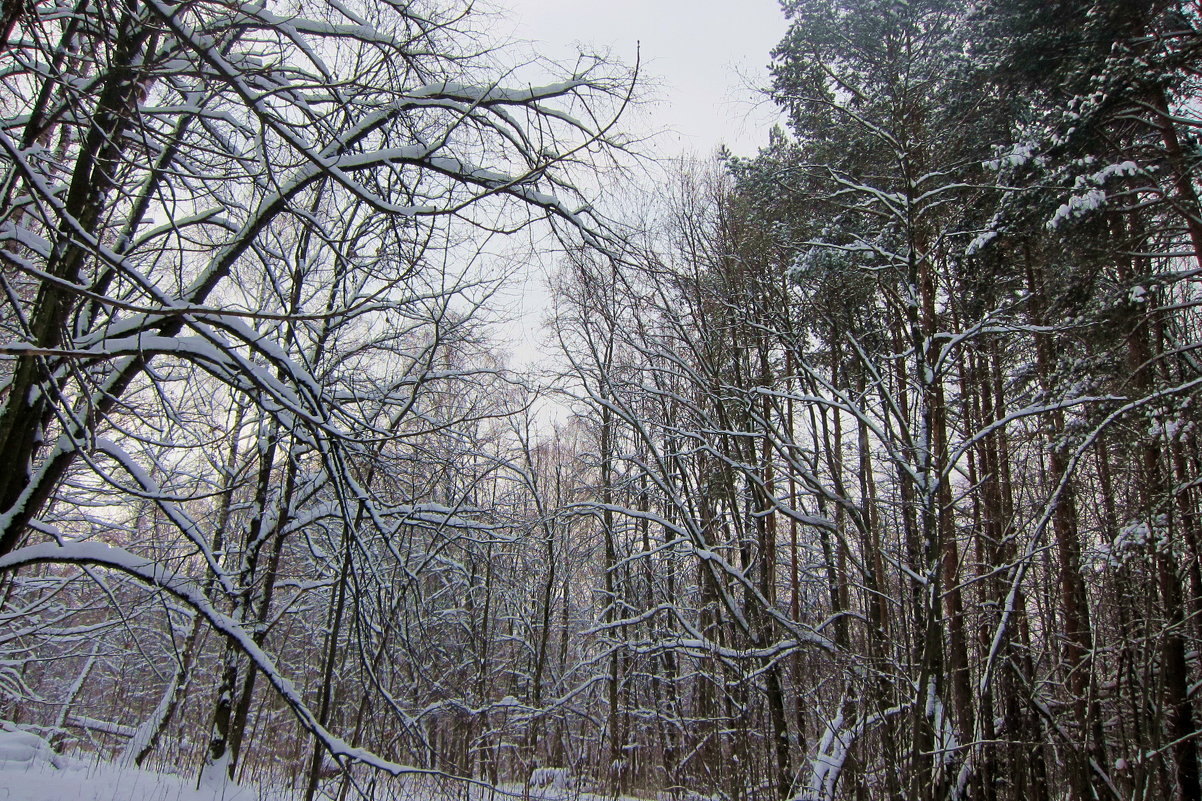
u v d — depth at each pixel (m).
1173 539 8.67
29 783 7.16
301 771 12.81
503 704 12.59
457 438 11.00
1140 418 8.75
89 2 4.96
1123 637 8.10
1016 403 10.74
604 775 13.29
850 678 7.82
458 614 15.16
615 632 14.53
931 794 6.55
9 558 5.43
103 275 5.79
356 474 7.71
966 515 8.95
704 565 10.87
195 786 9.09
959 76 9.85
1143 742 7.40
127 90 4.98
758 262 12.32
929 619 6.84
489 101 6.06
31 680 15.73
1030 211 9.01
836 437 11.36
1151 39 8.91
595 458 16.28
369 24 5.75
